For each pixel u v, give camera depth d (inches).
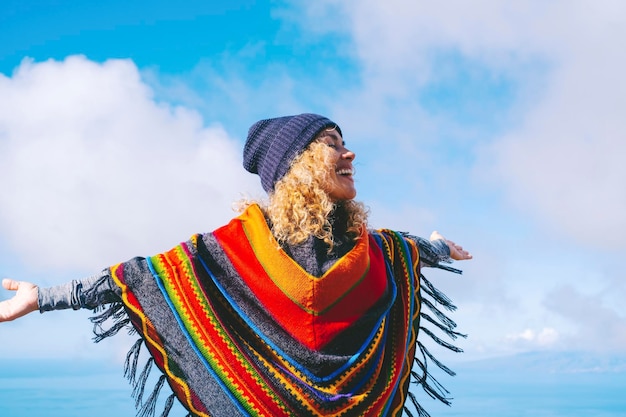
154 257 82.5
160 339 79.3
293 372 78.3
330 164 87.7
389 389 83.2
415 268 95.0
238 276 80.9
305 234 82.5
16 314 76.2
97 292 79.2
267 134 92.6
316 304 79.1
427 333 94.7
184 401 78.3
